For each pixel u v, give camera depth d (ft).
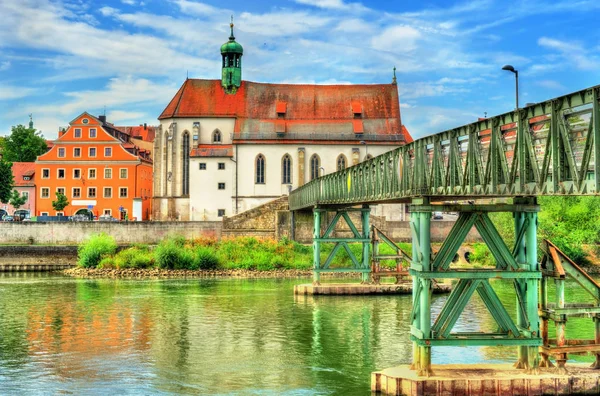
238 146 407.23
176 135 419.54
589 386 95.40
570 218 284.20
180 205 417.28
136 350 133.49
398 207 399.03
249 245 309.22
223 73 435.53
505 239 280.92
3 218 400.67
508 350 128.77
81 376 114.21
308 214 330.34
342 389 105.50
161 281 260.21
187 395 103.19
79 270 296.71
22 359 126.31
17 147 545.85
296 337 144.97
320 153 412.98
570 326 151.43
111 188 432.25
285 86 442.50
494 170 85.15
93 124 434.30
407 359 124.57
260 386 107.65
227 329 154.30
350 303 194.18
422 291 98.68
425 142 107.04
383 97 439.22
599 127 67.15
